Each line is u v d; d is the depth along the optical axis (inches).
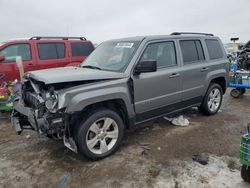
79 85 144.7
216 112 243.4
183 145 173.6
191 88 207.2
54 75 145.3
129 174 138.6
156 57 181.6
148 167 145.3
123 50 178.5
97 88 147.6
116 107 166.2
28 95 166.6
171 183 129.3
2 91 237.6
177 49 197.9
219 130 201.0
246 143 118.3
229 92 362.0
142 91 169.5
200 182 129.3
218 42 242.7
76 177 137.3
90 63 191.3
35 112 143.4
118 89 155.8
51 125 136.9
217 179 131.2
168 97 188.4
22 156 163.3
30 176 139.8
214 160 151.4
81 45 358.0
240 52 456.8
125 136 190.7
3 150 173.3
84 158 157.8
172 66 191.8
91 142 149.1
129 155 159.9
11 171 145.4
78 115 146.0
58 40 337.4
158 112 185.3
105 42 208.5
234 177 132.4
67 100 135.6
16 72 299.0
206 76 219.9
